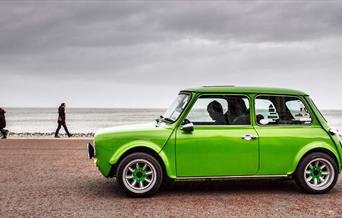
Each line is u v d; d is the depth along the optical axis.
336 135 8.05
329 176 7.94
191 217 6.40
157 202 7.32
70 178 9.70
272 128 7.87
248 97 7.92
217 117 7.79
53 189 8.45
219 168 7.67
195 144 7.61
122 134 7.60
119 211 6.75
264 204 7.19
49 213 6.63
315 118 8.06
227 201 7.39
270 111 7.96
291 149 7.82
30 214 6.58
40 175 10.09
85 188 8.55
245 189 8.37
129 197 7.68
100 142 7.61
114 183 9.09
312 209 6.87
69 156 13.75
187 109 7.73
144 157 7.52
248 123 7.84
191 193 8.02
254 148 7.73
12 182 9.20
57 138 21.91
